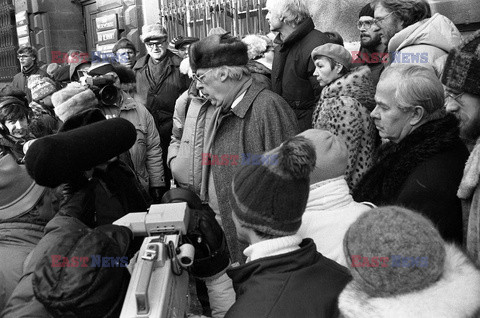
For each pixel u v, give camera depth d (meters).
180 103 3.32
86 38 9.48
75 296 1.10
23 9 9.59
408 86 1.85
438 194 1.76
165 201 1.69
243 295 1.28
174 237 1.37
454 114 1.87
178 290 1.31
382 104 1.94
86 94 2.45
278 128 2.37
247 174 1.32
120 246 1.25
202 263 1.56
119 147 1.47
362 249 1.04
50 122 2.96
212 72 2.35
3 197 1.71
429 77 1.86
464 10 3.77
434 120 1.88
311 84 3.26
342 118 2.40
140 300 1.11
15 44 10.53
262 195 1.28
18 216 1.73
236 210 1.35
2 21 10.74
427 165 1.81
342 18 4.77
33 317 1.28
